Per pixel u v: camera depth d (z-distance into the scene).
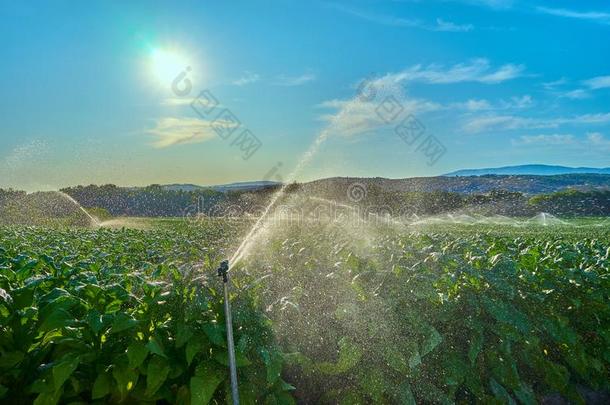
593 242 8.88
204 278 4.44
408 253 6.05
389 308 4.91
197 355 4.12
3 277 4.14
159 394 3.84
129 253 8.91
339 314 4.79
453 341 5.23
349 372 4.79
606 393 5.94
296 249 6.40
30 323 3.83
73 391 3.68
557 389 5.46
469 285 5.41
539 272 6.04
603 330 5.92
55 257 7.34
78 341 3.68
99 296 4.00
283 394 4.32
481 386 5.03
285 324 4.80
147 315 4.07
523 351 5.50
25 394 3.73
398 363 4.67
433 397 4.80
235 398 3.79
